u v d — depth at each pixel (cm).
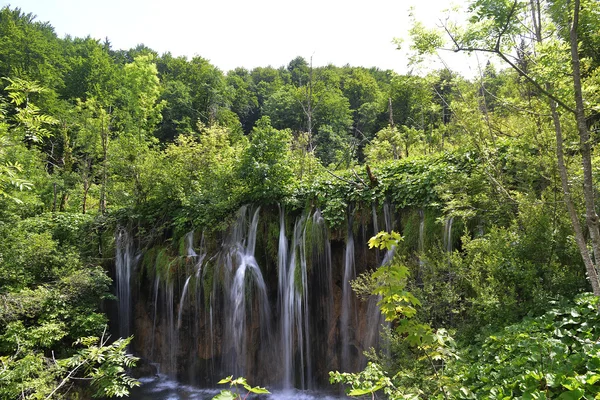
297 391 1076
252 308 1135
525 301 552
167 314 1270
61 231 1473
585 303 482
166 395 1109
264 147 1236
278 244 1173
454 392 380
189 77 4456
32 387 686
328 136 3014
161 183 1441
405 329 315
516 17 467
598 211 565
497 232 630
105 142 1827
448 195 755
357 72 4466
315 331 1087
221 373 1166
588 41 539
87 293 1200
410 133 1839
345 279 1057
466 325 567
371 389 328
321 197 1103
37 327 1015
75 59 3634
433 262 647
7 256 1145
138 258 1395
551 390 373
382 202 1001
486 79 839
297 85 5056
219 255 1215
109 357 576
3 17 3425
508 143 852
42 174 1862
